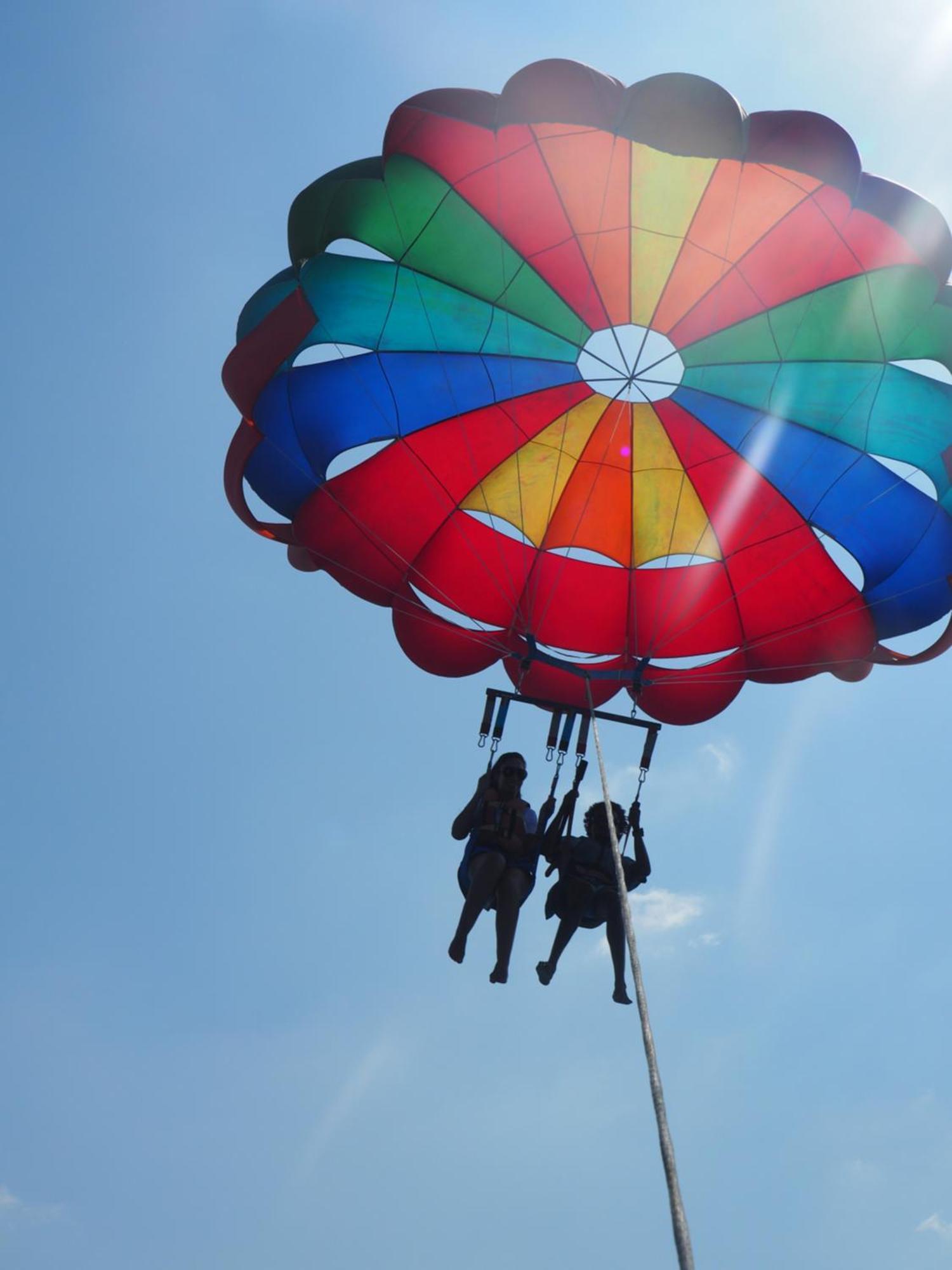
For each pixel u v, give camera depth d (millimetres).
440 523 10000
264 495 9656
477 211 9070
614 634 10195
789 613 10000
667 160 8695
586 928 8781
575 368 9938
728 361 9711
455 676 10039
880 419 9484
